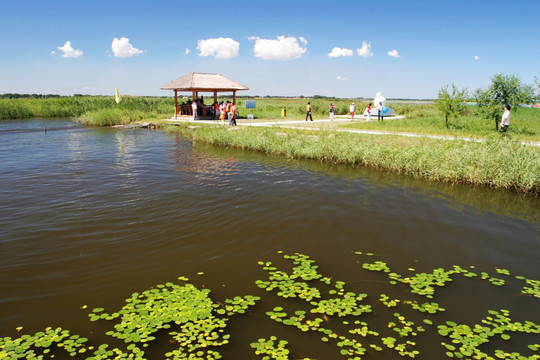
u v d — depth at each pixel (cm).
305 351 398
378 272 575
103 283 523
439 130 1970
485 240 708
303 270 571
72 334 418
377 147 1390
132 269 564
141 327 428
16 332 419
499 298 513
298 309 475
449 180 1145
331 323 449
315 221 783
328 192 1010
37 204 867
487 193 1030
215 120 2898
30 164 1346
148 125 2675
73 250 624
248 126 2298
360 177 1195
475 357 395
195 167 1311
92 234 693
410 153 1277
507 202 951
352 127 2205
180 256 609
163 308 464
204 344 404
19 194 948
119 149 1708
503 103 1886
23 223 745
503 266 607
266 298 497
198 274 554
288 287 523
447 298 509
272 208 859
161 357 386
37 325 431
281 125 2391
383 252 647
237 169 1288
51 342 399
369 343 414
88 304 474
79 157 1496
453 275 573
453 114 2086
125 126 2734
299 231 728
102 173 1202
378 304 491
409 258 628
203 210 836
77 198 917
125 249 630
